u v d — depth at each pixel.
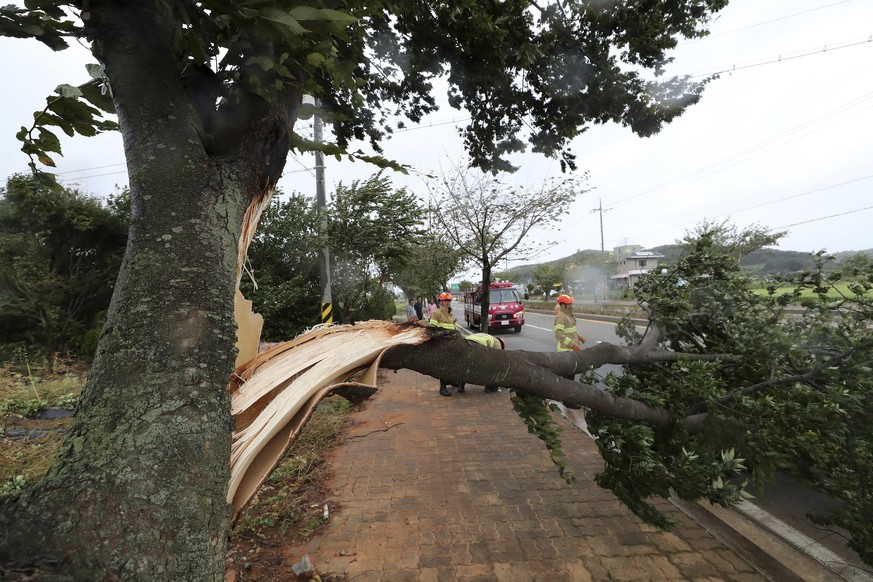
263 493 3.67
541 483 3.74
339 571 2.66
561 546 2.85
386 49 3.19
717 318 3.19
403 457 4.39
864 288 2.76
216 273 0.98
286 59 1.18
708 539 2.89
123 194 10.20
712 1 3.52
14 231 9.19
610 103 4.04
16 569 0.64
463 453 4.46
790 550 2.63
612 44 3.90
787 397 2.58
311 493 3.65
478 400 6.53
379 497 3.56
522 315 17.33
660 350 3.01
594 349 2.67
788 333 2.88
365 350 1.52
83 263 9.98
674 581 2.50
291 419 1.25
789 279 3.21
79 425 0.82
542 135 4.39
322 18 1.05
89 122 1.43
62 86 1.31
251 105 1.17
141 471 0.77
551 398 2.28
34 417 5.33
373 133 3.41
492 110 4.16
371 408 6.21
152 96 1.03
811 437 2.37
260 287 10.02
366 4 1.68
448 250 12.27
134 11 1.04
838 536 2.81
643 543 2.86
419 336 1.68
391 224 11.44
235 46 1.16
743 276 3.46
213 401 0.89
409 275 18.05
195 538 0.77
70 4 1.02
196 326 0.91
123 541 0.71
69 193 9.10
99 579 0.67
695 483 2.34
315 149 1.67
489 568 2.65
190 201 1.00
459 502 3.45
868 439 2.34
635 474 2.49
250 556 2.82
